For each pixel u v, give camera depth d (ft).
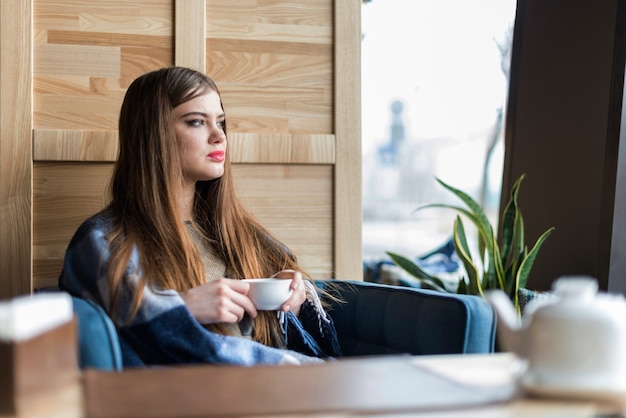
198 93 5.68
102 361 3.72
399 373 3.18
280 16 6.82
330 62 6.93
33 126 6.32
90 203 6.39
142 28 6.55
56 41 6.39
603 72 7.59
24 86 6.26
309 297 5.65
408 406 2.68
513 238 7.45
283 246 6.08
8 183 6.21
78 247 5.13
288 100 6.82
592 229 7.59
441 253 10.15
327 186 6.89
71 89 6.40
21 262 6.21
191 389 2.87
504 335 3.29
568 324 2.91
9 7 6.24
